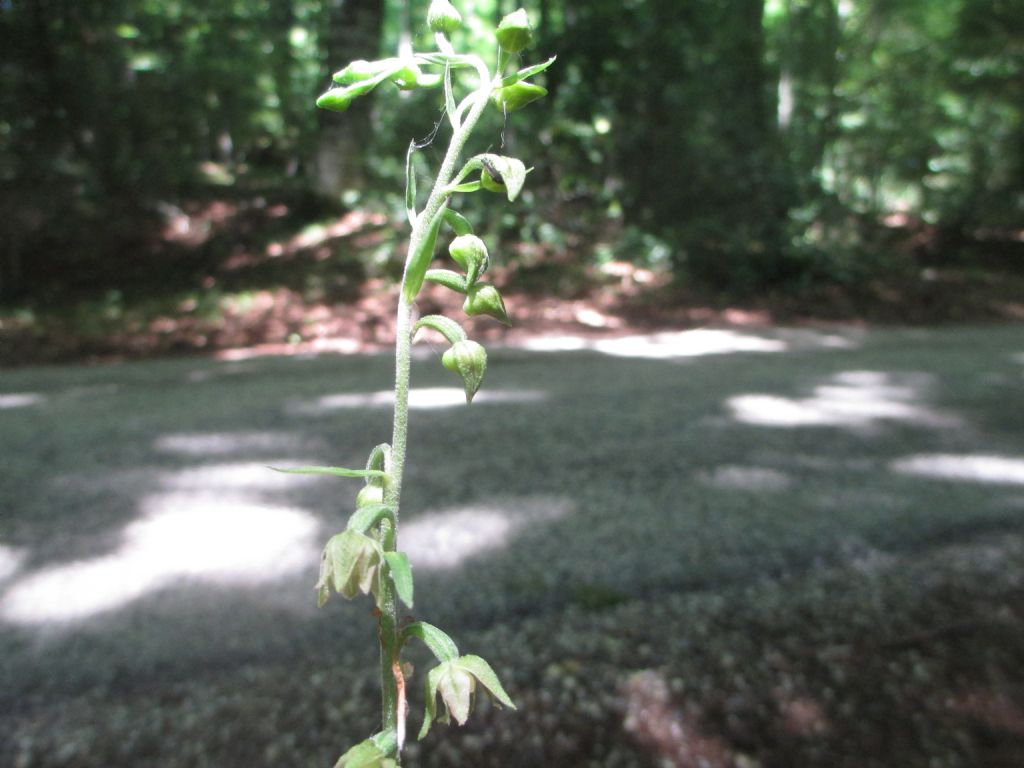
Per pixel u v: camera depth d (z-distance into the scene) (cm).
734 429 577
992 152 1994
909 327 1130
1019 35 1711
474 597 329
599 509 421
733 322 1119
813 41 1611
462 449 526
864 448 539
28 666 284
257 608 328
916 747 245
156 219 1464
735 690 271
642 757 243
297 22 1850
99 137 1409
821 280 1287
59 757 238
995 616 312
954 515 416
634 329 1062
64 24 1268
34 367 869
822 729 254
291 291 1165
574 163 1419
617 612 318
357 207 1460
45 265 1266
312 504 442
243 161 1992
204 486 468
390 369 822
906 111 1884
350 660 292
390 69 109
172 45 1497
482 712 262
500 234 1279
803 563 360
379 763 95
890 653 290
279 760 238
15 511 427
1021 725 255
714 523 404
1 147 1262
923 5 1805
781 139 1545
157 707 263
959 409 649
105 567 362
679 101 1435
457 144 103
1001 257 1680
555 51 1490
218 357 914
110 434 574
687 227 1355
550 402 656
